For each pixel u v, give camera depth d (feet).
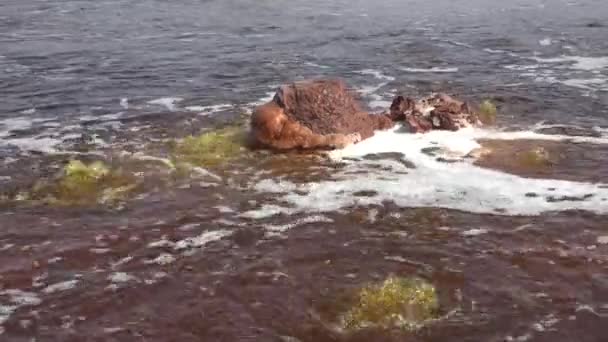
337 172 36.73
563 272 25.85
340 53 70.90
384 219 30.89
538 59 66.64
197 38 80.12
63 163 38.45
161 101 52.16
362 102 51.47
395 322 22.86
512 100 50.75
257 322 23.12
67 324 23.09
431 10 102.89
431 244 28.40
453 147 40.16
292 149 40.06
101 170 36.37
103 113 48.93
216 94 54.39
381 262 26.99
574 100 50.70
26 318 23.41
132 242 28.86
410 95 53.42
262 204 32.71
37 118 47.85
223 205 32.63
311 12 102.32
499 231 29.37
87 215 31.53
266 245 28.60
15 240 28.94
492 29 84.07
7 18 93.76
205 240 29.12
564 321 22.77
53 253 27.84
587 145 40.09
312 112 40.47
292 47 74.33
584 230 29.25
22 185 35.12
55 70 62.85
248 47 74.43
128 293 24.97
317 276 26.04
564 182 34.53
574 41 75.15
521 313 23.27
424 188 34.27
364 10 104.27
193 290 25.16
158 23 90.94
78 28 86.22
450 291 24.79
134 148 40.91
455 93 53.36
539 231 29.25
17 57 68.23
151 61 66.90
